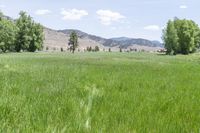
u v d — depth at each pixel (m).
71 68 25.16
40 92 9.17
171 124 5.42
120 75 18.48
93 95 8.35
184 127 5.27
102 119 5.60
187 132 5.05
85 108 6.36
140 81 14.51
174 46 151.75
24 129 4.64
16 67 24.36
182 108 7.06
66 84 11.95
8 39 130.38
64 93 9.08
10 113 5.63
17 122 5.13
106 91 10.07
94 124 5.19
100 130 4.81
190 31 154.50
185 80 16.23
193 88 12.08
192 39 154.12
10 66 25.05
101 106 6.87
